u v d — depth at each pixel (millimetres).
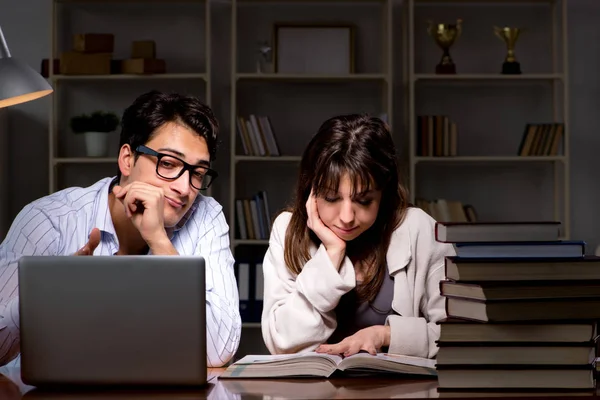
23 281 1253
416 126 4246
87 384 1253
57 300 1252
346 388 1241
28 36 4543
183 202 1850
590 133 4602
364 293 1869
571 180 4605
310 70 4453
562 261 1247
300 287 1724
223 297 1953
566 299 1232
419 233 1918
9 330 1627
